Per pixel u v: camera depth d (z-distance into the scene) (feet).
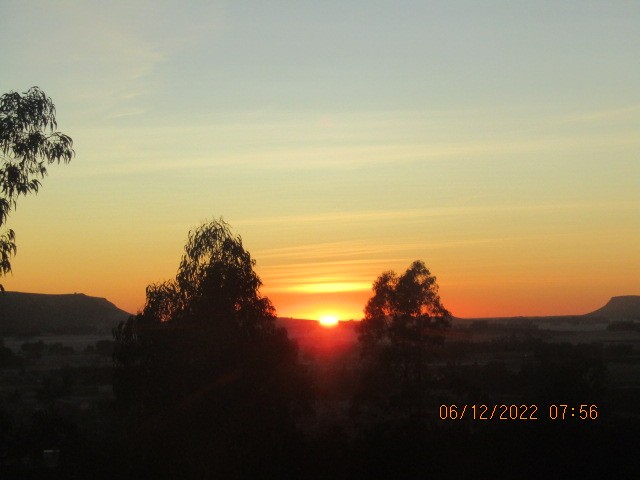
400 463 103.86
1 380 257.55
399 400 156.25
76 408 173.47
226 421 98.99
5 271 69.26
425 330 165.99
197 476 95.81
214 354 101.81
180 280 107.65
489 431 116.26
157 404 102.47
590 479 102.42
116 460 99.09
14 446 80.53
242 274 105.29
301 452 102.63
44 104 72.23
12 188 68.95
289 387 104.37
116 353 109.09
